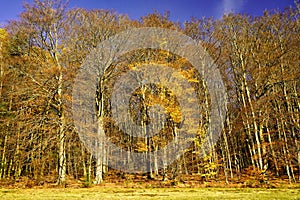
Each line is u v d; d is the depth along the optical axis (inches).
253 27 891.4
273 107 887.1
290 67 805.9
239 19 907.4
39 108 783.7
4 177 901.2
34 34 790.5
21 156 808.3
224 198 442.6
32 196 486.3
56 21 818.2
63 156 751.7
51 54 811.4
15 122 789.9
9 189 633.0
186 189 612.1
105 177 973.8
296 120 853.8
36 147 748.0
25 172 1002.1
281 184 700.0
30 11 794.2
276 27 861.2
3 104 832.9
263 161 782.5
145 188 649.0
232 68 914.7
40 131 768.3
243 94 868.0
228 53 886.4
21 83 772.6
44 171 930.1
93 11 853.8
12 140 805.9
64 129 743.1
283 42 823.7
